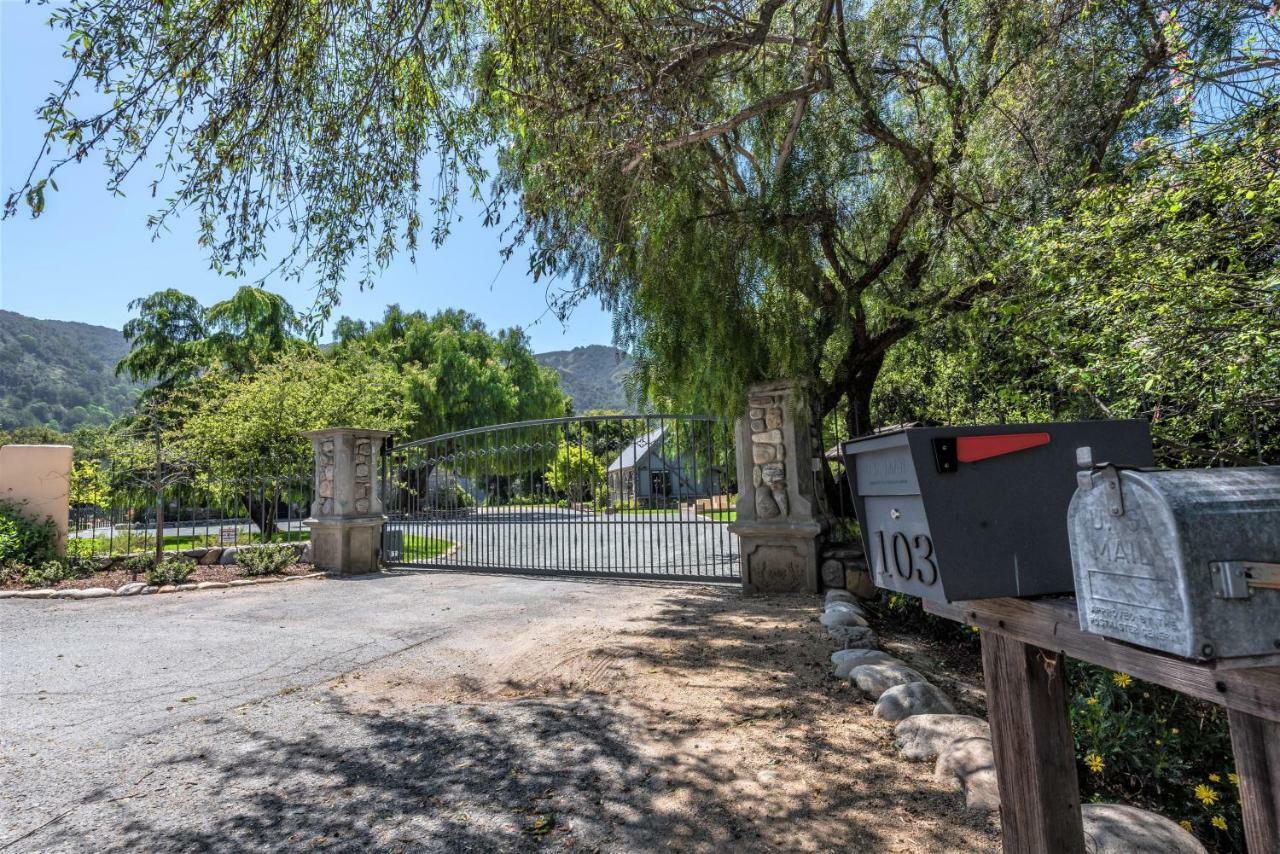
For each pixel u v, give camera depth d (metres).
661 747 3.23
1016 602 1.53
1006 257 4.07
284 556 9.53
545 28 4.10
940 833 2.39
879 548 1.73
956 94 5.61
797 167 5.79
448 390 28.38
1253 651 0.99
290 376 15.27
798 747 3.15
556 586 8.15
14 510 9.17
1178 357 2.96
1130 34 4.31
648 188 5.68
